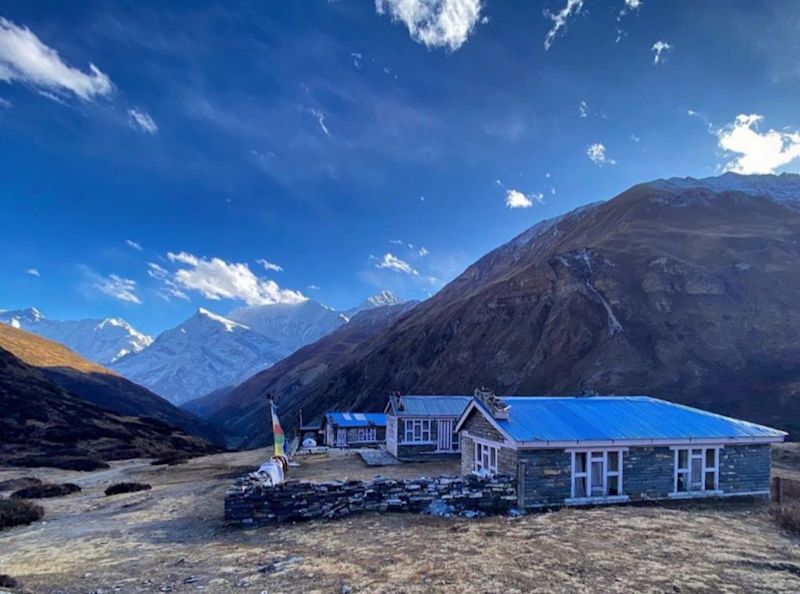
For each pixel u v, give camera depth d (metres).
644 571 10.98
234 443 153.88
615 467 19.75
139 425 77.38
